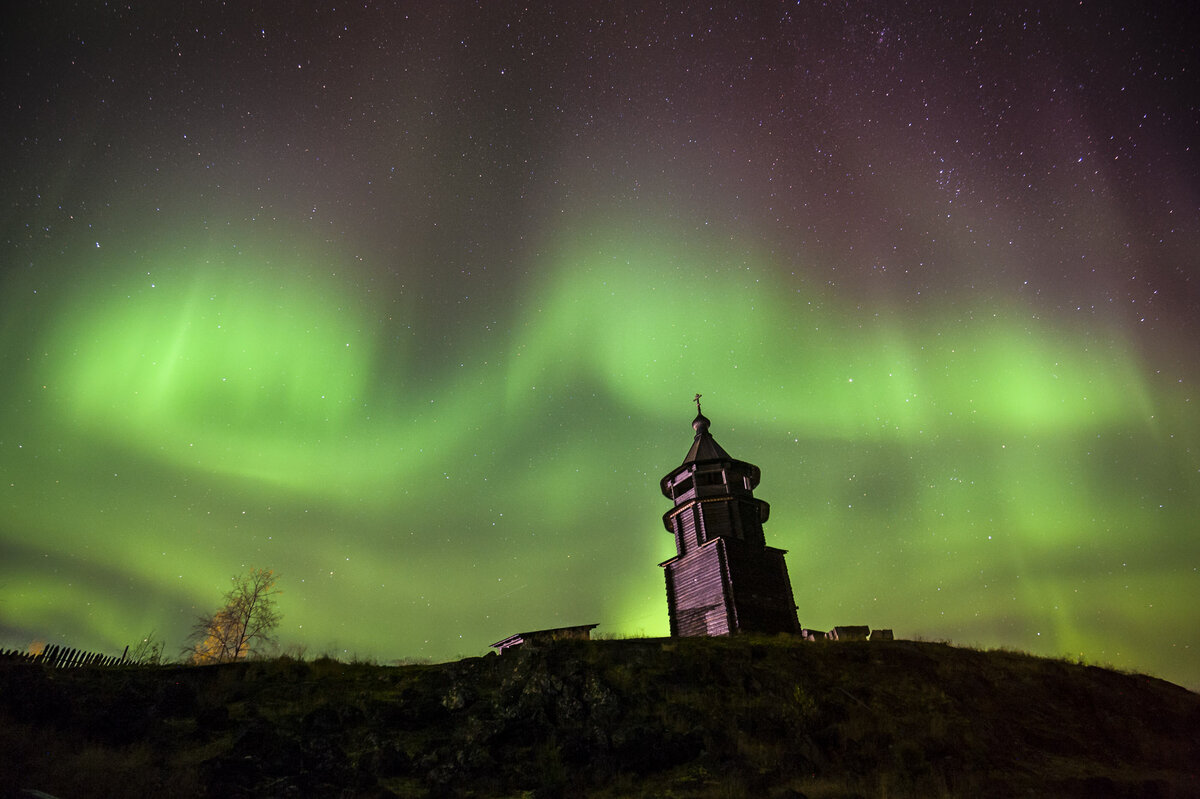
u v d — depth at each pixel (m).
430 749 17.66
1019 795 17.75
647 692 21.62
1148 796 18.48
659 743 18.22
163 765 14.63
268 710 18.98
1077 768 20.73
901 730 21.44
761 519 43.53
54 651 20.91
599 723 19.23
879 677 25.69
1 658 19.48
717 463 43.66
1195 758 22.98
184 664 23.42
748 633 32.44
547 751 17.69
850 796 16.52
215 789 13.69
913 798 17.09
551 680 20.89
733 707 21.55
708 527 41.19
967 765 19.75
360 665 24.23
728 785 16.55
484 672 22.67
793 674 24.81
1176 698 28.33
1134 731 24.47
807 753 19.16
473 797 15.31
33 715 15.52
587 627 31.88
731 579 38.03
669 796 15.84
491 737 18.05
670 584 42.19
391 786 15.63
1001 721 23.58
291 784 14.61
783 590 40.00
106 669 20.81
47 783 12.58
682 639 28.17
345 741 17.70
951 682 26.03
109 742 15.56
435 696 20.89
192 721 17.62
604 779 16.69
